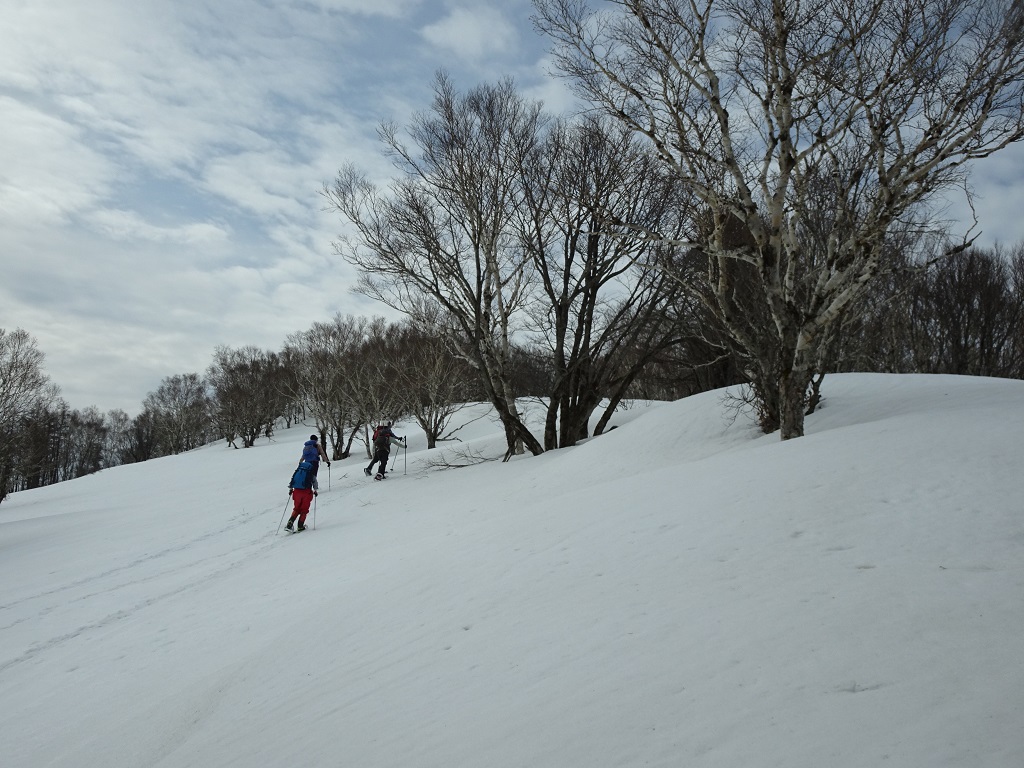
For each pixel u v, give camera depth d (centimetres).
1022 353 3238
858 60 932
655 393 4072
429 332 2167
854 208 1041
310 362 3797
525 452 2048
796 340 1037
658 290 1825
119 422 11031
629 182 1764
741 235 1488
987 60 871
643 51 1073
